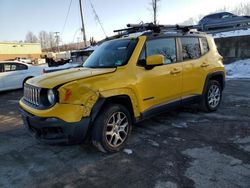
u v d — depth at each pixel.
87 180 3.35
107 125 3.89
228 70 13.39
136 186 3.15
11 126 5.91
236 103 6.76
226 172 3.34
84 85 3.67
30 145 4.62
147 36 4.62
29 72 11.87
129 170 3.53
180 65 5.05
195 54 5.54
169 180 3.23
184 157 3.82
